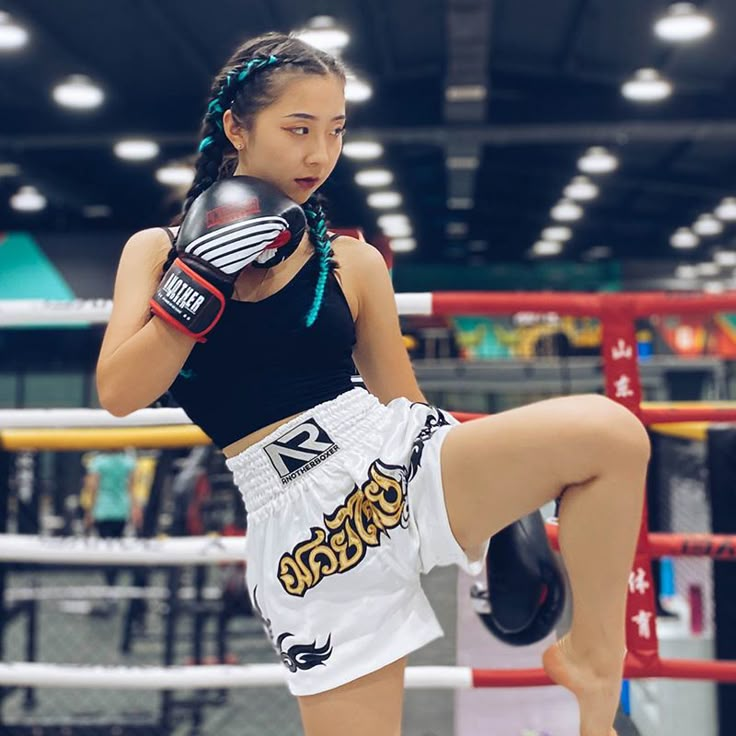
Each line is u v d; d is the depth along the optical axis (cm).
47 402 1251
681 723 266
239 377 122
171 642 373
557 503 130
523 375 666
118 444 244
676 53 816
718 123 901
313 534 117
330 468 119
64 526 601
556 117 923
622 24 766
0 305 189
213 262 111
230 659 462
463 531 119
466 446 117
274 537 120
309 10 730
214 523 387
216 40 794
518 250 1856
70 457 660
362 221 1412
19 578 564
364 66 883
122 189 1356
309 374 124
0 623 336
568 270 1788
